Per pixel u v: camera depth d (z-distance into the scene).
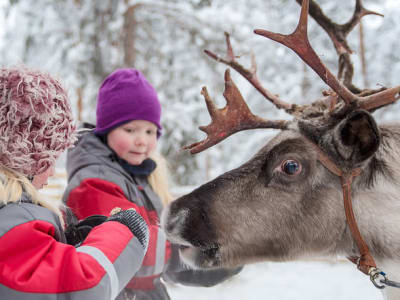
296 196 1.91
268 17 12.38
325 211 1.88
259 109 12.15
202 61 8.99
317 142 1.90
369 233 1.84
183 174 9.55
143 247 1.54
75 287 1.30
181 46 9.07
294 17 12.31
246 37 9.11
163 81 9.11
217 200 1.91
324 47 10.50
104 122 2.39
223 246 1.89
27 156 1.39
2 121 1.37
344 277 5.83
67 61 8.30
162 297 2.08
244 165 2.00
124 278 1.43
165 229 1.91
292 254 1.93
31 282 1.26
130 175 2.39
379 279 1.77
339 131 1.81
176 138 9.23
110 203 2.07
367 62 11.82
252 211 1.91
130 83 2.40
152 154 2.60
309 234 1.90
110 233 1.48
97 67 8.32
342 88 1.84
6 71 1.43
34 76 1.46
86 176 2.15
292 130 1.97
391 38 11.72
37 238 1.33
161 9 8.78
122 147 2.36
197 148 1.96
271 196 1.92
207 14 9.05
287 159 1.91
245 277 5.75
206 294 4.93
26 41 8.57
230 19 9.12
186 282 2.26
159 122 2.53
